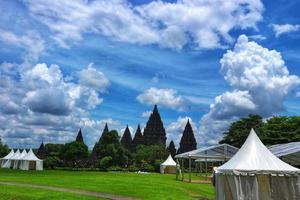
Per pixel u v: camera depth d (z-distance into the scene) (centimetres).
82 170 8631
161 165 8588
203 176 7119
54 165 9656
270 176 2189
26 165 8319
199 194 3356
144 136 14950
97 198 2700
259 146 2452
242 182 2192
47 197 2600
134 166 10056
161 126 15038
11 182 3784
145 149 11056
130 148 14988
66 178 4541
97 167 9812
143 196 2930
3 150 11762
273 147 4509
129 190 3266
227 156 5172
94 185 3609
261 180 2188
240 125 9500
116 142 11200
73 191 3092
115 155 10538
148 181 4409
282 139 7956
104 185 3631
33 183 3700
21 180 4062
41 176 4991
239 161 2336
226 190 2267
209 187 4122
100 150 10662
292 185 2188
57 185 3541
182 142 13888
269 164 2283
